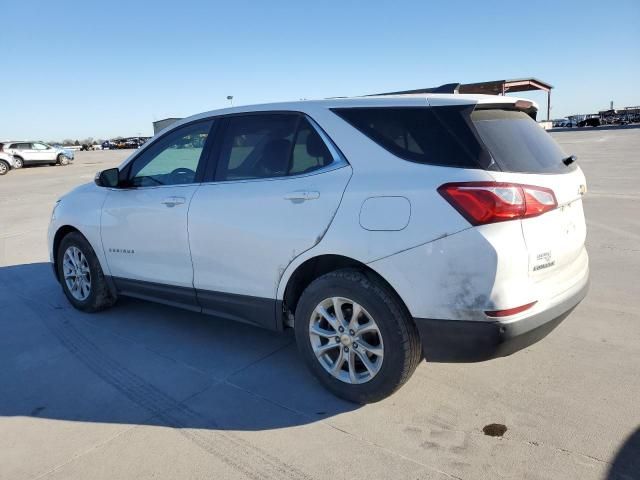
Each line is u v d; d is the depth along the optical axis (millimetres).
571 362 3643
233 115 3844
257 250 3477
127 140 81875
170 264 4098
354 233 3006
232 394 3430
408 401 3244
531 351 3832
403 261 2855
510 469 2584
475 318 2719
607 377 3422
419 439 2857
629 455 2645
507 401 3193
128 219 4355
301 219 3238
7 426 3141
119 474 2668
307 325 3322
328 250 3123
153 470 2689
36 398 3455
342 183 3115
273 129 3588
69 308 5215
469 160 2785
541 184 2848
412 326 2979
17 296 5656
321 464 2684
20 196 15711
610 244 6781
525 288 2742
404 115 3045
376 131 3117
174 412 3234
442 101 2979
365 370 3238
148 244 4227
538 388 3324
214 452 2818
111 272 4676
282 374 3689
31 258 7473
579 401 3156
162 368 3840
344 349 3203
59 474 2686
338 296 3129
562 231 3006
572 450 2703
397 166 2975
